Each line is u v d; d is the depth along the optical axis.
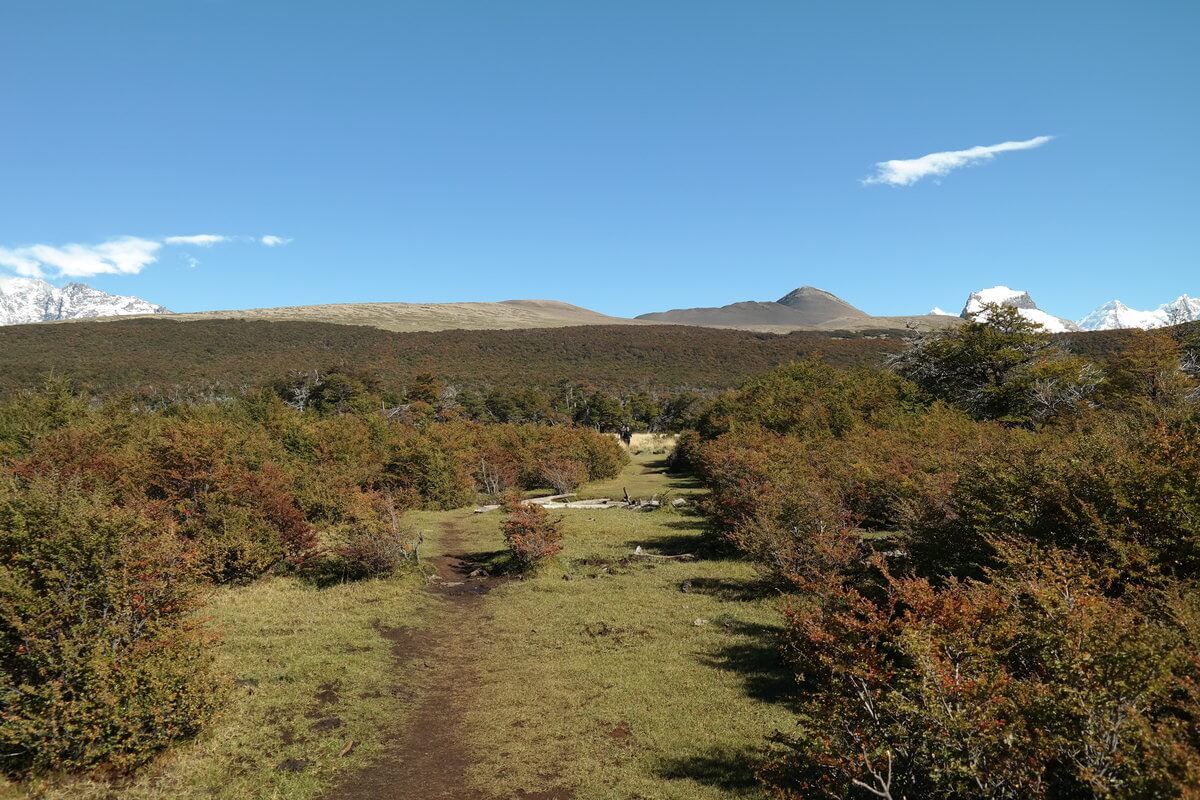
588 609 13.45
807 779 6.48
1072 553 7.98
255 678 9.83
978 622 5.69
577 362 118.88
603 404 80.25
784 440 28.06
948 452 16.55
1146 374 27.56
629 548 19.47
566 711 8.96
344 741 8.16
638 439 71.12
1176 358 27.61
